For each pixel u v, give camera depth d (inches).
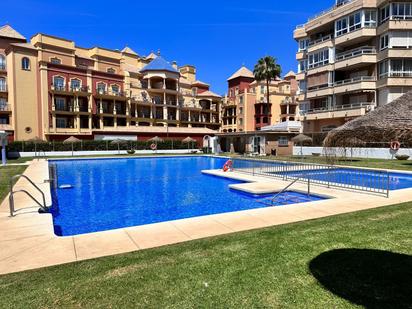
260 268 180.7
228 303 143.0
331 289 155.8
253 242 228.1
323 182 578.9
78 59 2015.3
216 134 1772.9
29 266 187.8
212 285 159.9
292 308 139.2
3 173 722.2
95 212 439.8
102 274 173.9
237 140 1685.5
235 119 2731.3
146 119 2194.9
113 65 2198.6
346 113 1389.0
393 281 164.1
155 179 746.8
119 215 423.5
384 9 1264.8
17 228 270.2
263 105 2573.8
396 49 1224.2
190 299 146.3
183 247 219.0
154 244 229.0
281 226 275.9
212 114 2706.7
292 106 2529.5
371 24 1312.7
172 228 271.6
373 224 277.6
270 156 1314.0
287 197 500.7
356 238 236.1
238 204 479.8
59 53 1881.2
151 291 153.9
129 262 191.5
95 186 649.0
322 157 1192.8
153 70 2253.9
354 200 402.9
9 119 1722.4
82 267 184.5
